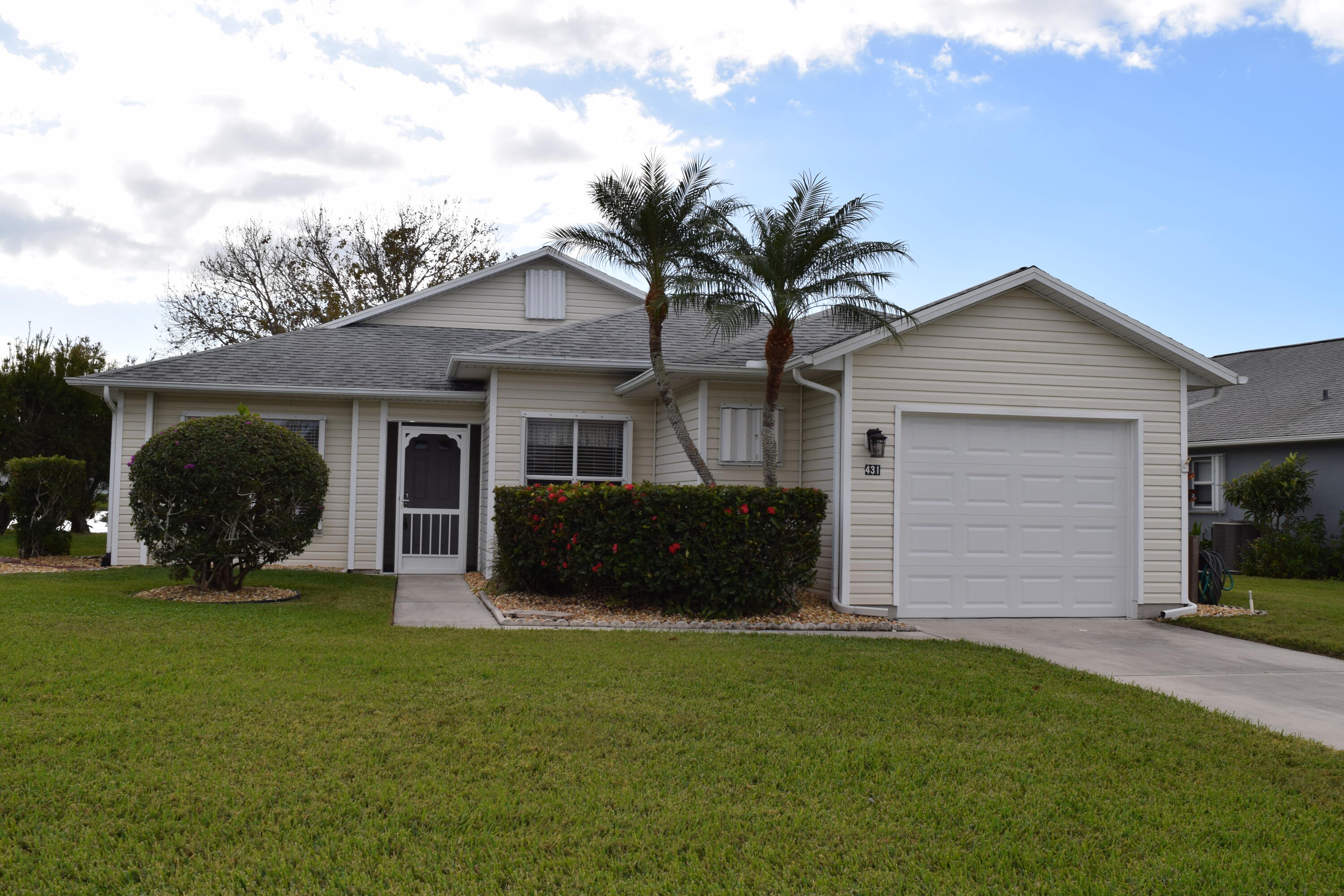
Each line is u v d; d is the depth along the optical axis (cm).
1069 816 469
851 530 1140
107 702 596
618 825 441
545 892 374
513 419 1416
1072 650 962
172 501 1073
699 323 1570
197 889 366
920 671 788
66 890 360
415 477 1569
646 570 1068
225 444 1074
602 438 1454
